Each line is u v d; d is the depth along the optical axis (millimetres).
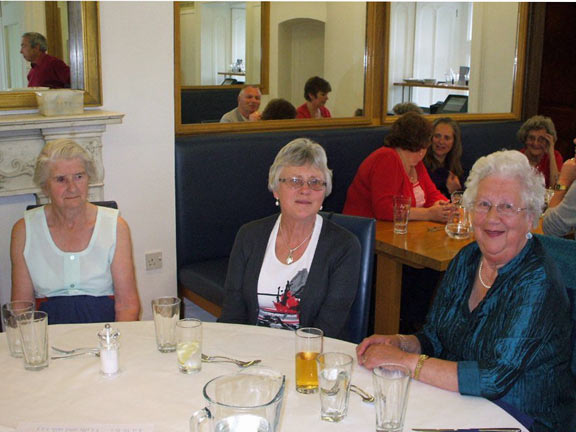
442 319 1788
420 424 1317
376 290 3127
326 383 1310
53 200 2109
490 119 5004
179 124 3602
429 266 2678
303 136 3863
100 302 2180
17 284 2152
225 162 3572
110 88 3168
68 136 2959
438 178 4008
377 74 4340
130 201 3348
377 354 1570
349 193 3555
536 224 1677
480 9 4719
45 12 2947
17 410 1343
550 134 4137
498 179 1645
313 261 2062
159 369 1536
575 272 1695
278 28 3861
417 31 4434
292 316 2068
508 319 1576
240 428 1093
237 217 3686
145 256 3457
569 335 1629
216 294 3250
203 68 3641
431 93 4660
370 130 4176
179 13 3447
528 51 5043
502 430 1295
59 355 1605
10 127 2770
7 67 2916
